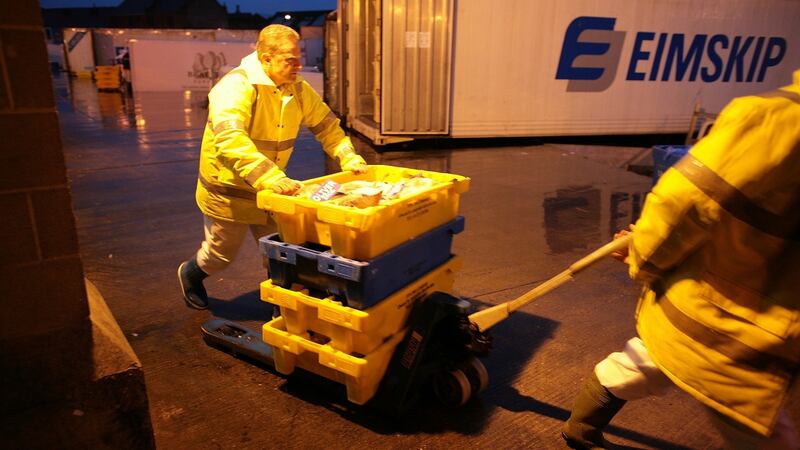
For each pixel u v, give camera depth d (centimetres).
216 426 263
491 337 271
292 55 294
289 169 854
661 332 179
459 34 1030
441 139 1138
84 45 2661
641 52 1127
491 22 1040
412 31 1005
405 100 1037
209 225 337
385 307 245
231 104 281
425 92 1041
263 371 308
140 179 751
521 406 283
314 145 1059
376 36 1028
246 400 283
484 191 736
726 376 163
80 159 875
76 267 184
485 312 266
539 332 360
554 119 1126
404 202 246
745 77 1214
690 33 1144
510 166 910
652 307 186
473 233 560
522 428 265
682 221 159
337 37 1305
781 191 147
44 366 184
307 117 329
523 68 1080
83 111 1471
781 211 150
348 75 1244
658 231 164
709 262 165
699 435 264
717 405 167
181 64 2114
